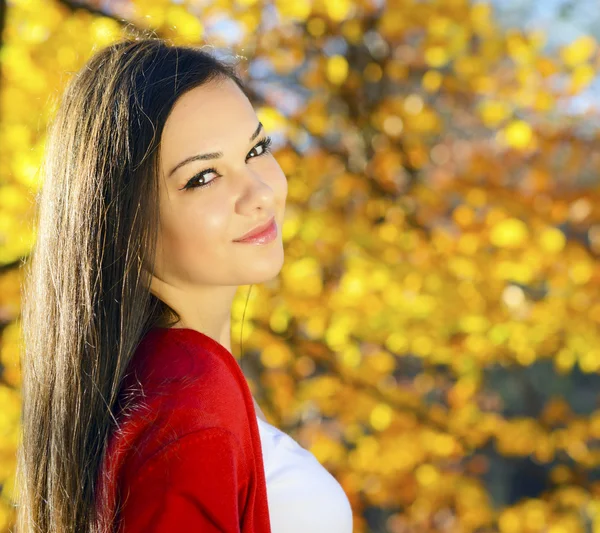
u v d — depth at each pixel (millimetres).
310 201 6199
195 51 1527
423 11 6066
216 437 1296
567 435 6598
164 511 1245
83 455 1367
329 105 6496
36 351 1482
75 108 1464
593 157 6445
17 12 4699
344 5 5637
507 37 6266
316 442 6121
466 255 6023
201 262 1497
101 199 1396
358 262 5746
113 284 1395
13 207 4344
